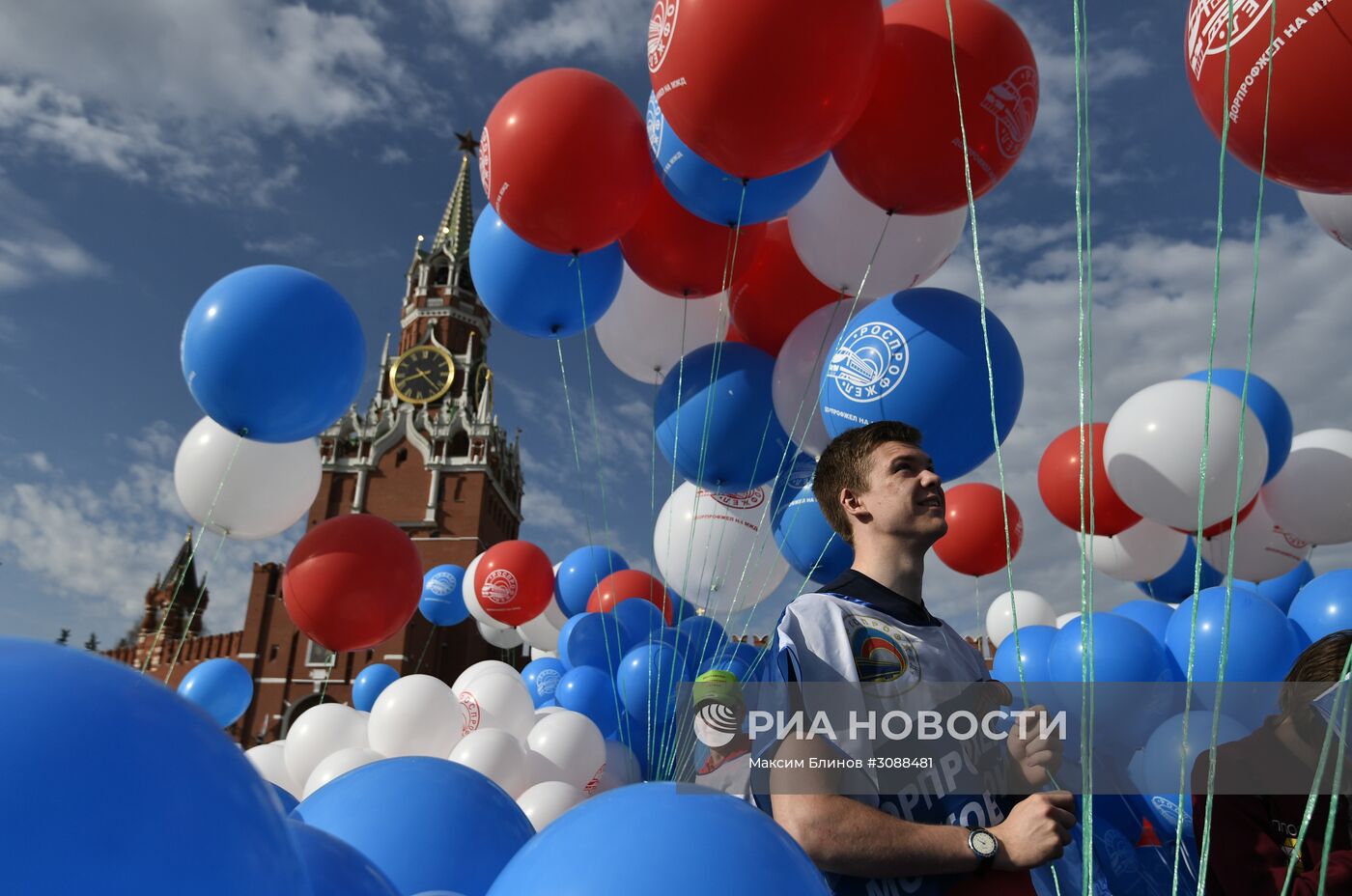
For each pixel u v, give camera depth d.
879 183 3.34
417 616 37.62
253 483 5.64
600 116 3.50
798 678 1.55
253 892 0.87
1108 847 2.99
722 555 5.72
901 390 3.29
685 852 1.21
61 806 0.76
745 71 2.88
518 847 1.92
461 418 43.66
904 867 1.39
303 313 4.42
